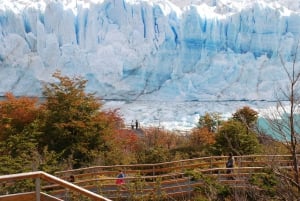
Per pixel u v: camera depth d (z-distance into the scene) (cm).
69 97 2655
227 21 9419
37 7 9556
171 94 9100
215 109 8225
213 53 9331
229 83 9144
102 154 2509
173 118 7469
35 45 9412
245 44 9362
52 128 2564
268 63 9112
